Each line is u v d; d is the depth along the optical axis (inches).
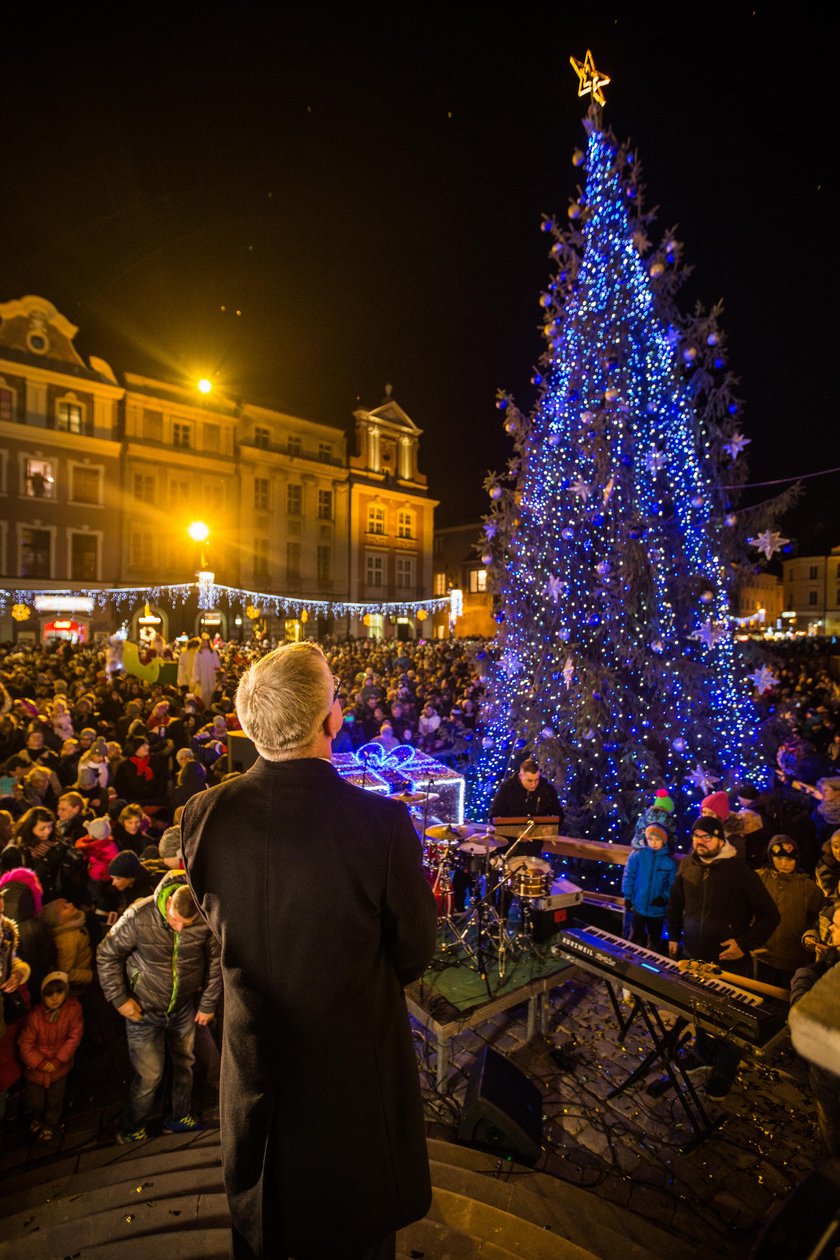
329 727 59.6
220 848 54.7
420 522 1770.4
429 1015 137.3
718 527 264.1
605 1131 127.0
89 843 193.8
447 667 721.0
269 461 1476.4
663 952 180.2
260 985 52.7
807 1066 145.0
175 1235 93.5
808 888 159.6
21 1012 132.6
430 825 183.2
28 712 346.9
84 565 1218.6
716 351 255.9
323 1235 52.0
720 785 267.0
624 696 263.9
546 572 275.9
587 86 261.9
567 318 274.8
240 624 1396.4
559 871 256.4
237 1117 52.6
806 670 729.0
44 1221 104.7
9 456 1139.9
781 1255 41.2
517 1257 93.6
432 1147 120.6
